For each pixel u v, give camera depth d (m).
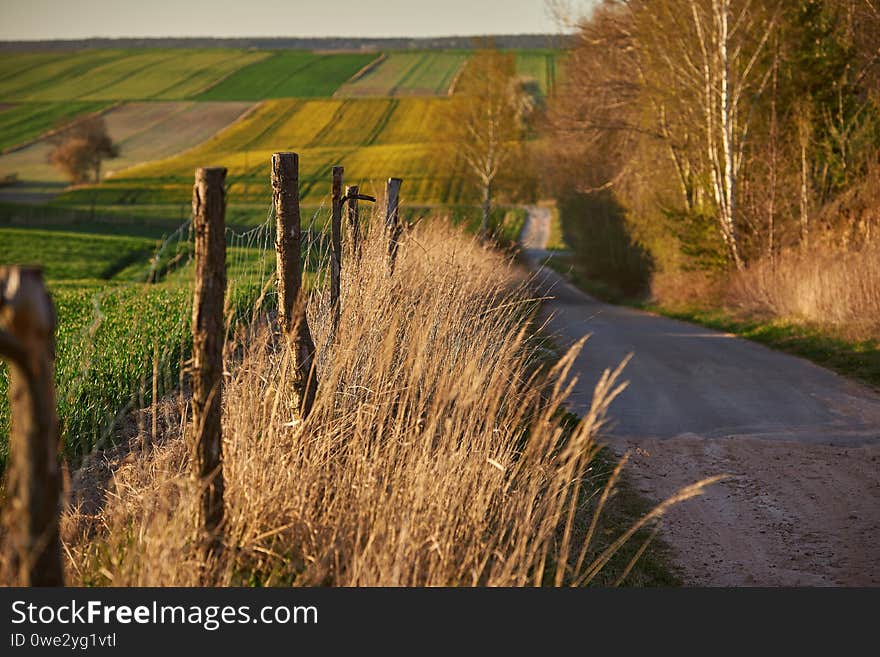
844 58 28.36
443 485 5.78
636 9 32.53
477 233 12.40
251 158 105.81
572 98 39.16
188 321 11.20
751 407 12.60
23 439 3.41
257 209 71.38
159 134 121.81
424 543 5.49
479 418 6.57
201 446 5.15
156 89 144.00
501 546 6.11
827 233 24.42
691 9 30.48
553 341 12.96
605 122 36.00
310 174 91.62
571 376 14.52
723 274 29.73
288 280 6.68
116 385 9.66
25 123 129.75
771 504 8.54
